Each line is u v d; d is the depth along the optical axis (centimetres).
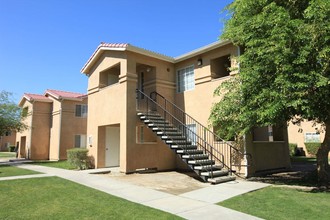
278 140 1515
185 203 715
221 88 1154
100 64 1583
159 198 770
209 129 1260
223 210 648
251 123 981
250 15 977
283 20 827
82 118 2420
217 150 1286
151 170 1395
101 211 629
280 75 814
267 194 822
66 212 621
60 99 2294
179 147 1185
